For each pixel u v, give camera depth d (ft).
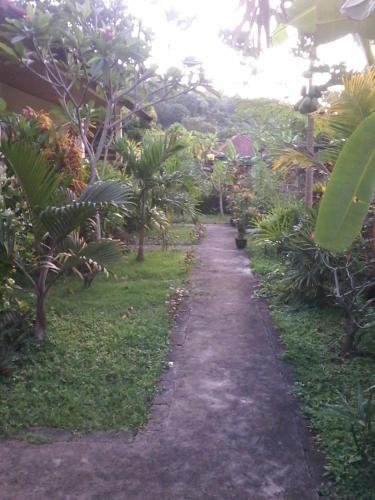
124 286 25.91
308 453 11.34
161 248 38.47
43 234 16.74
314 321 20.25
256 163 48.11
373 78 14.06
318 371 15.49
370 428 10.93
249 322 20.80
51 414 12.76
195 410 13.32
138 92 27.73
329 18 9.12
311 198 28.45
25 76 27.78
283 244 24.64
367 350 16.60
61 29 21.12
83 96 23.91
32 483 10.30
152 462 11.00
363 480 10.11
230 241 44.11
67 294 23.97
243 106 43.86
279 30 9.64
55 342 17.31
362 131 7.19
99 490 10.07
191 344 18.21
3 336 16.28
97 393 14.03
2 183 19.56
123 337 18.13
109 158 38.60
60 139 24.77
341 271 19.29
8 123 23.08
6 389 14.08
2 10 20.56
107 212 24.06
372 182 7.22
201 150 69.05
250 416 13.00
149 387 14.43
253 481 10.36
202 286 26.94
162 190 33.24
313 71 15.16
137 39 22.29
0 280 16.96
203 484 10.26
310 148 25.40
